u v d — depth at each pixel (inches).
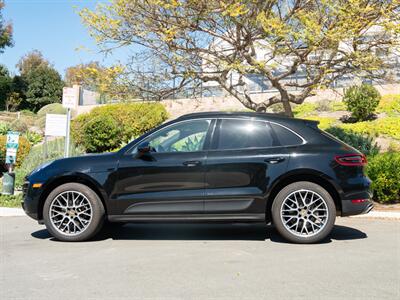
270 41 380.2
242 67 388.5
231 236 274.1
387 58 423.8
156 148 261.7
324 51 402.3
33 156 655.1
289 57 468.4
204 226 313.6
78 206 257.6
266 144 255.9
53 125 470.6
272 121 261.1
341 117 783.1
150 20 411.2
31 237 275.3
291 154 250.7
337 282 175.3
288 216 248.4
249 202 249.0
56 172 260.5
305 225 247.4
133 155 259.6
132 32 413.7
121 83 439.2
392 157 418.3
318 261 209.0
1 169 661.9
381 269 195.0
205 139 260.7
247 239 263.7
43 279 181.9
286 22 398.3
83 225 257.3
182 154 256.7
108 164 258.5
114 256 220.8
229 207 250.1
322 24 373.4
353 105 742.5
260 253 225.6
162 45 426.6
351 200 245.9
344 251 229.8
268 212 256.8
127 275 186.4
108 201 255.4
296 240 247.3
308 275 185.3
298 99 474.0
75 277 184.2
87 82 457.1
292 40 390.3
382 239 262.8
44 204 259.6
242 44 423.2
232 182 251.1
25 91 1989.4
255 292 162.9
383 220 342.0
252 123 261.9
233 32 426.0
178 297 157.8
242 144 257.1
